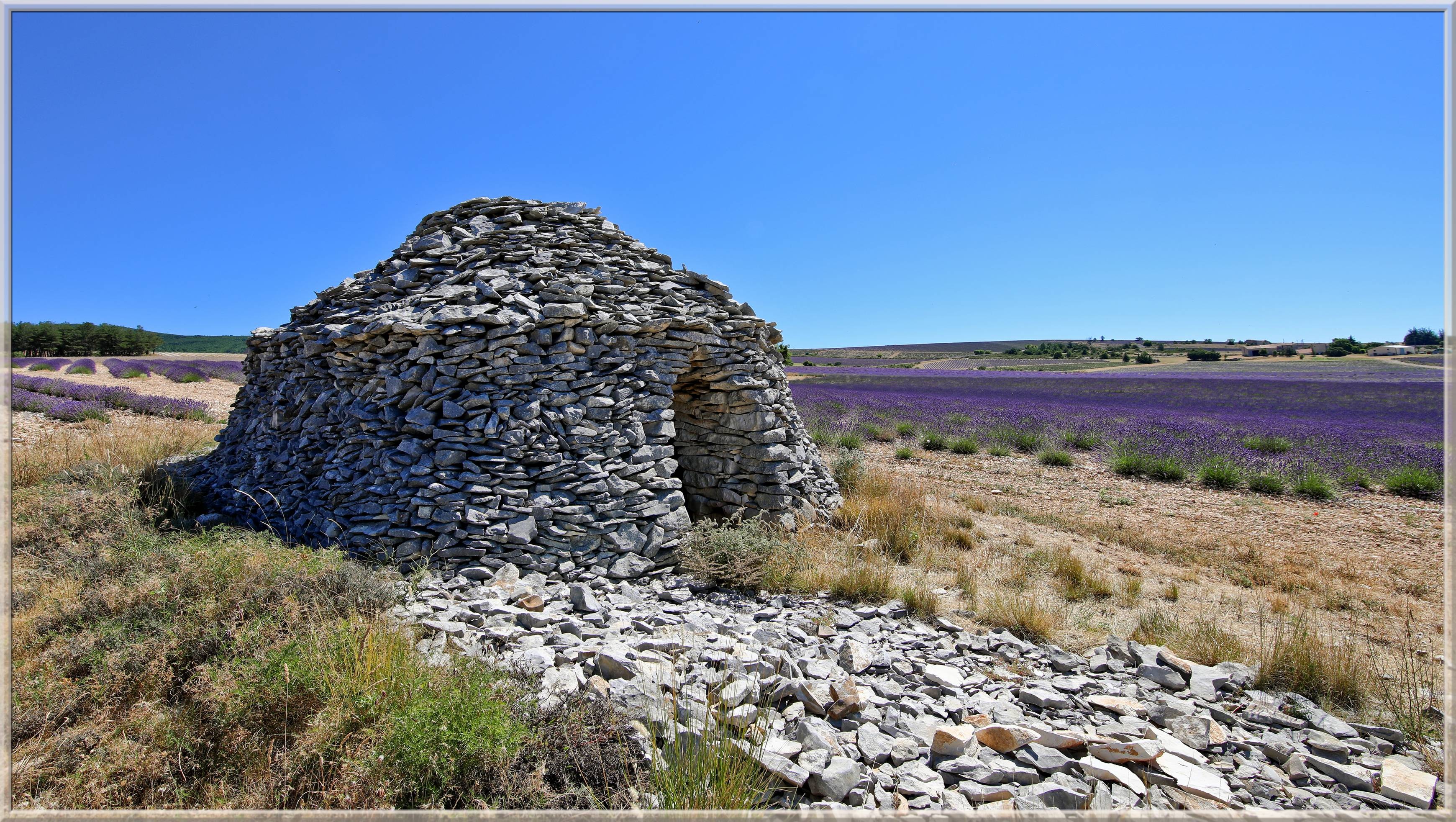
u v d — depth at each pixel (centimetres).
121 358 3656
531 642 395
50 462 699
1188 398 2359
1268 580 654
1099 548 755
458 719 271
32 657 334
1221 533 842
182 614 361
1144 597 599
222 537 490
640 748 293
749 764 278
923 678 394
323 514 557
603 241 751
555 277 653
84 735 287
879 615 505
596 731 296
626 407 611
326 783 264
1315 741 343
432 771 260
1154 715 359
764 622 475
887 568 600
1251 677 416
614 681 346
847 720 329
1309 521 916
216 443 963
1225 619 546
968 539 722
